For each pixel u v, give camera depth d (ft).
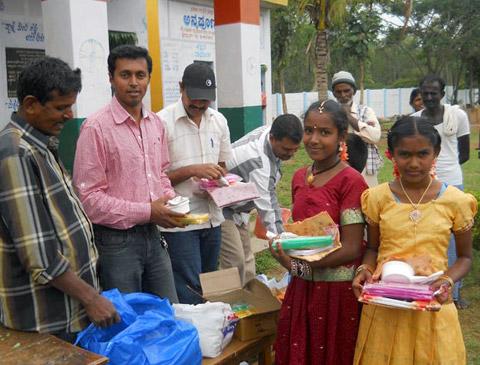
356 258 7.97
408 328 7.40
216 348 8.52
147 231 9.59
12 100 21.26
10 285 7.29
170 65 27.17
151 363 7.05
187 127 11.18
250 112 23.47
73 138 16.43
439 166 14.06
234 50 22.72
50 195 7.25
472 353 12.34
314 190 8.19
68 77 7.16
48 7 16.25
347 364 8.04
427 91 13.89
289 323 8.38
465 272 7.46
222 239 13.12
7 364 6.42
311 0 39.58
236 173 11.71
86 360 6.47
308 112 8.07
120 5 24.07
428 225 7.35
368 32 69.67
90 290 7.37
